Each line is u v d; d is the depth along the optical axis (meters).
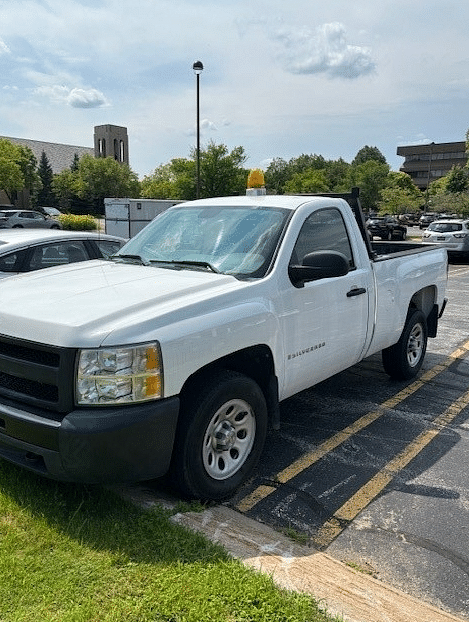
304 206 4.27
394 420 4.97
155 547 2.82
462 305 11.23
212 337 3.22
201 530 3.06
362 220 5.00
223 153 36.56
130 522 3.03
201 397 3.25
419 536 3.21
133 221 21.50
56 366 2.92
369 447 4.40
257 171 4.95
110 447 2.85
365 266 4.79
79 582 2.54
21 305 3.25
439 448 4.41
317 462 4.12
